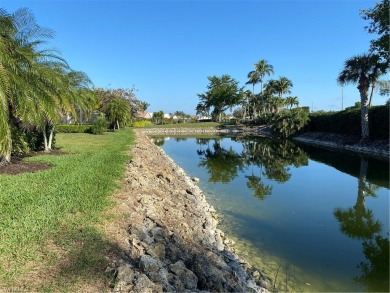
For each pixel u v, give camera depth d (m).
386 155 26.59
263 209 11.62
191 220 8.73
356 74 30.22
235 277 5.84
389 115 27.83
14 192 7.93
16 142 13.99
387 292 6.23
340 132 38.16
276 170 20.42
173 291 4.54
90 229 5.92
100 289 4.23
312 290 6.25
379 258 7.67
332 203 12.54
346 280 6.67
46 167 11.84
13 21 11.82
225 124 76.44
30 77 11.78
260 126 69.19
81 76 20.47
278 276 6.75
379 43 26.16
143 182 10.45
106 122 37.69
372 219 10.58
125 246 5.57
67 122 39.97
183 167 21.59
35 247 5.12
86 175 10.29
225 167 21.69
